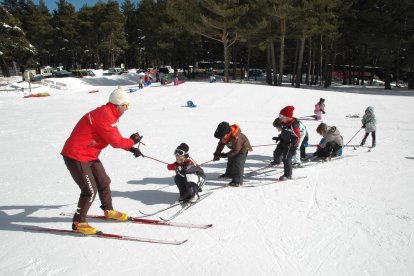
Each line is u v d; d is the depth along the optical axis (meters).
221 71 55.69
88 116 4.32
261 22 30.02
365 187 6.37
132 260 4.00
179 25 40.72
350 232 4.62
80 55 73.00
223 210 5.37
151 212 5.36
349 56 45.12
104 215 5.15
